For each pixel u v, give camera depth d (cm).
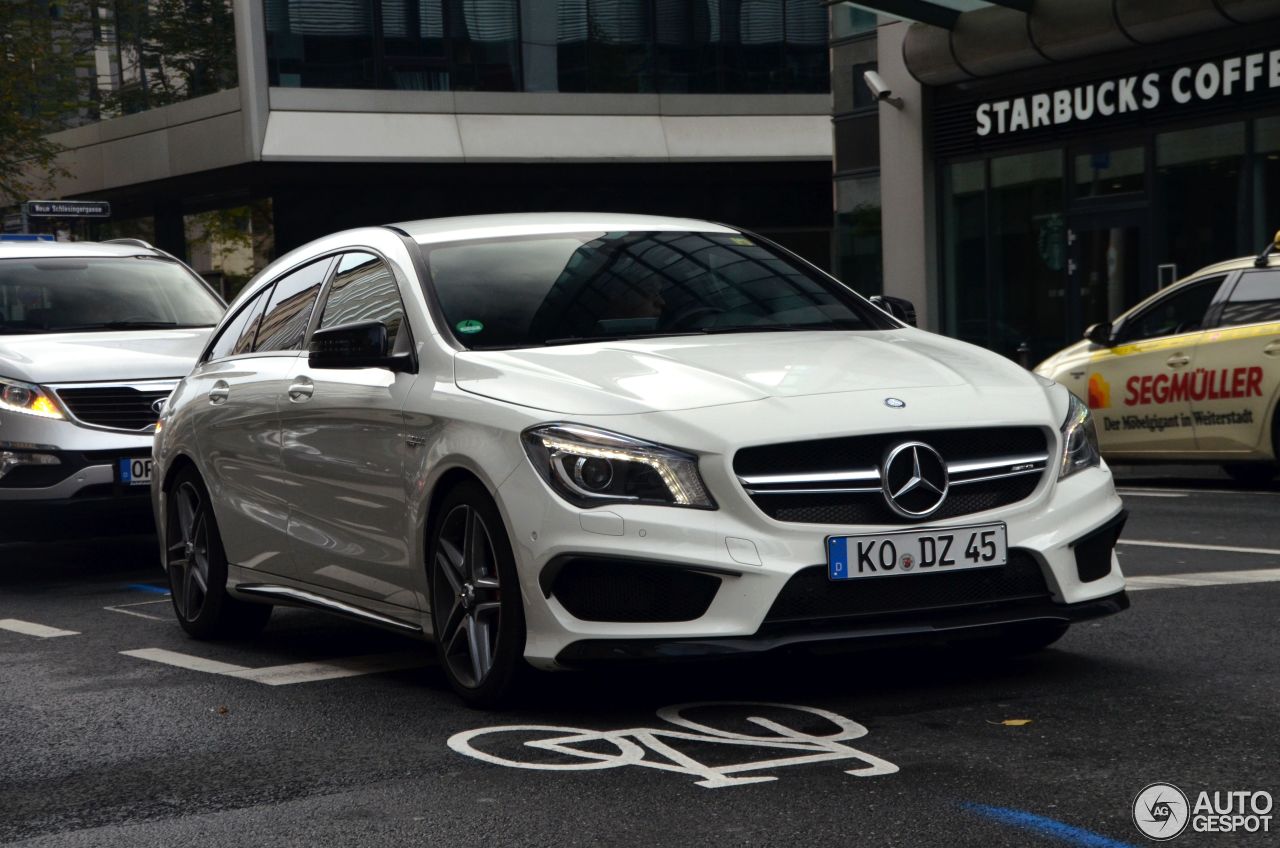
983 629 559
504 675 573
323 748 550
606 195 3978
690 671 643
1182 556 947
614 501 543
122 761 549
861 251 2805
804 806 451
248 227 3941
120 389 1081
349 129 3606
